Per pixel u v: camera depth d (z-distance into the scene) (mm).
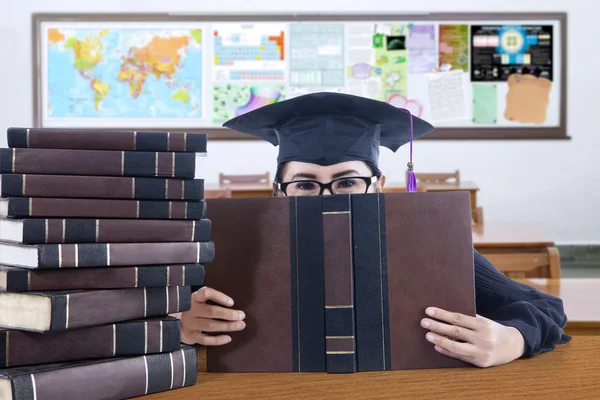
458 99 5562
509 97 5582
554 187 5621
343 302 811
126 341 690
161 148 718
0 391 622
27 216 666
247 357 824
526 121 5586
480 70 5562
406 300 823
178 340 721
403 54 5547
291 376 798
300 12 5523
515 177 5609
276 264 828
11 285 643
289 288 825
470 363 831
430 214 831
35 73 5512
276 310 825
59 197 680
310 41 5531
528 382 763
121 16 5508
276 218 830
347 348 807
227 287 833
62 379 643
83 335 671
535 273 2711
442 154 5586
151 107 5555
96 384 666
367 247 822
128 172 705
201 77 5539
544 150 5605
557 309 1060
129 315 692
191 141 727
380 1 5559
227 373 821
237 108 5551
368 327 817
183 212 724
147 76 5531
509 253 2695
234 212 837
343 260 814
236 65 5535
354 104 1232
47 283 658
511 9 5562
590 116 5602
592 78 5598
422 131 1353
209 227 742
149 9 5539
